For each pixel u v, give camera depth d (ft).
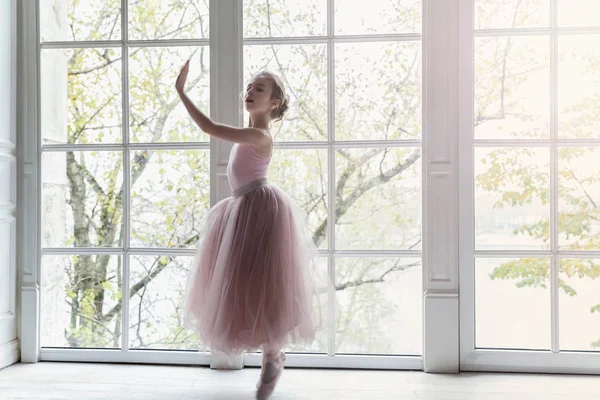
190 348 8.21
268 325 6.08
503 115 7.73
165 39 8.15
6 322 7.88
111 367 7.83
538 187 7.66
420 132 7.91
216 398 6.43
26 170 8.18
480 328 7.73
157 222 8.27
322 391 6.73
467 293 7.66
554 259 7.59
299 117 8.03
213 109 7.82
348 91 7.98
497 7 7.71
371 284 8.03
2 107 7.87
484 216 7.73
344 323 8.07
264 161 6.65
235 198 6.64
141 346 8.29
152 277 8.27
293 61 8.02
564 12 7.63
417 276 7.97
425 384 7.03
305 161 8.02
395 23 7.91
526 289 7.66
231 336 6.07
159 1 8.21
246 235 6.30
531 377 7.38
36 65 8.18
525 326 7.67
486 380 7.22
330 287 7.44
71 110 8.33
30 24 8.18
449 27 7.63
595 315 7.56
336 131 8.00
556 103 7.61
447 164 7.65
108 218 8.34
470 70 7.69
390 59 7.93
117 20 8.21
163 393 6.61
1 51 7.84
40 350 8.16
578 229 7.61
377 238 8.01
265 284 6.18
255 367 7.84
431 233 7.67
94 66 8.28
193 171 8.23
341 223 8.05
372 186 8.00
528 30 7.62
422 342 7.78
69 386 6.89
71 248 8.21
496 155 7.71
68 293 8.36
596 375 7.47
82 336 8.36
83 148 8.21
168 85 8.22
